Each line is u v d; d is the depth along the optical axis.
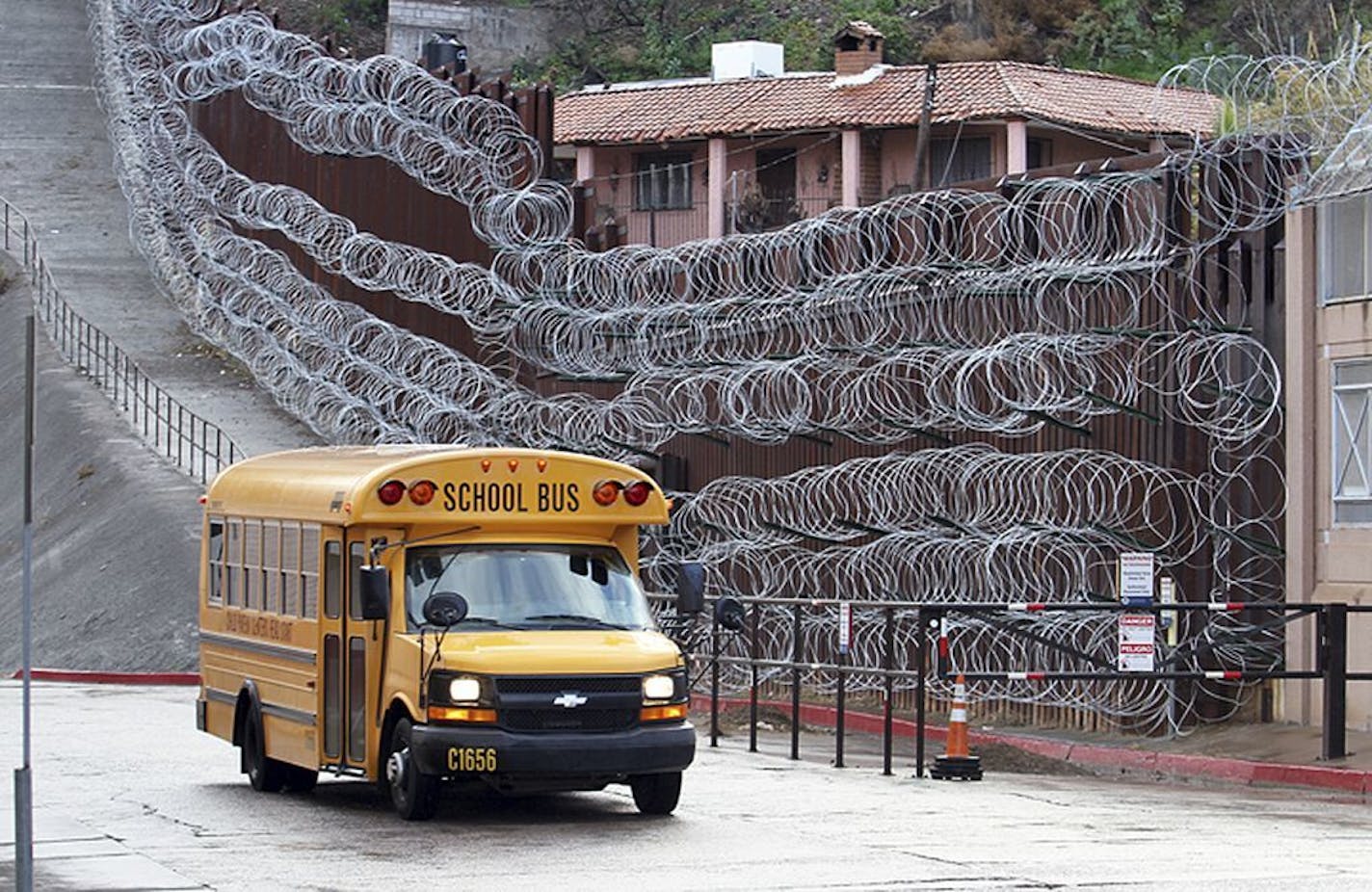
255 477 30.19
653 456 49.88
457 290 64.56
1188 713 36.78
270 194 74.81
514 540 26.42
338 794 29.33
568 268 54.34
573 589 26.34
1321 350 36.12
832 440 45.91
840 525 42.72
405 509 25.86
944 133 80.12
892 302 42.53
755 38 111.94
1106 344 37.09
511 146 64.31
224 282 86.81
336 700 26.75
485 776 24.83
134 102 105.81
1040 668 39.22
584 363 53.78
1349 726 35.03
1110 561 38.06
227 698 30.61
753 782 31.28
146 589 62.34
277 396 77.19
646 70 113.12
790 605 36.22
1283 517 37.00
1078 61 100.75
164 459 75.44
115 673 57.56
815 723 42.81
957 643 40.44
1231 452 37.31
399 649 25.44
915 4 108.75
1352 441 35.47
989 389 37.16
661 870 21.88
